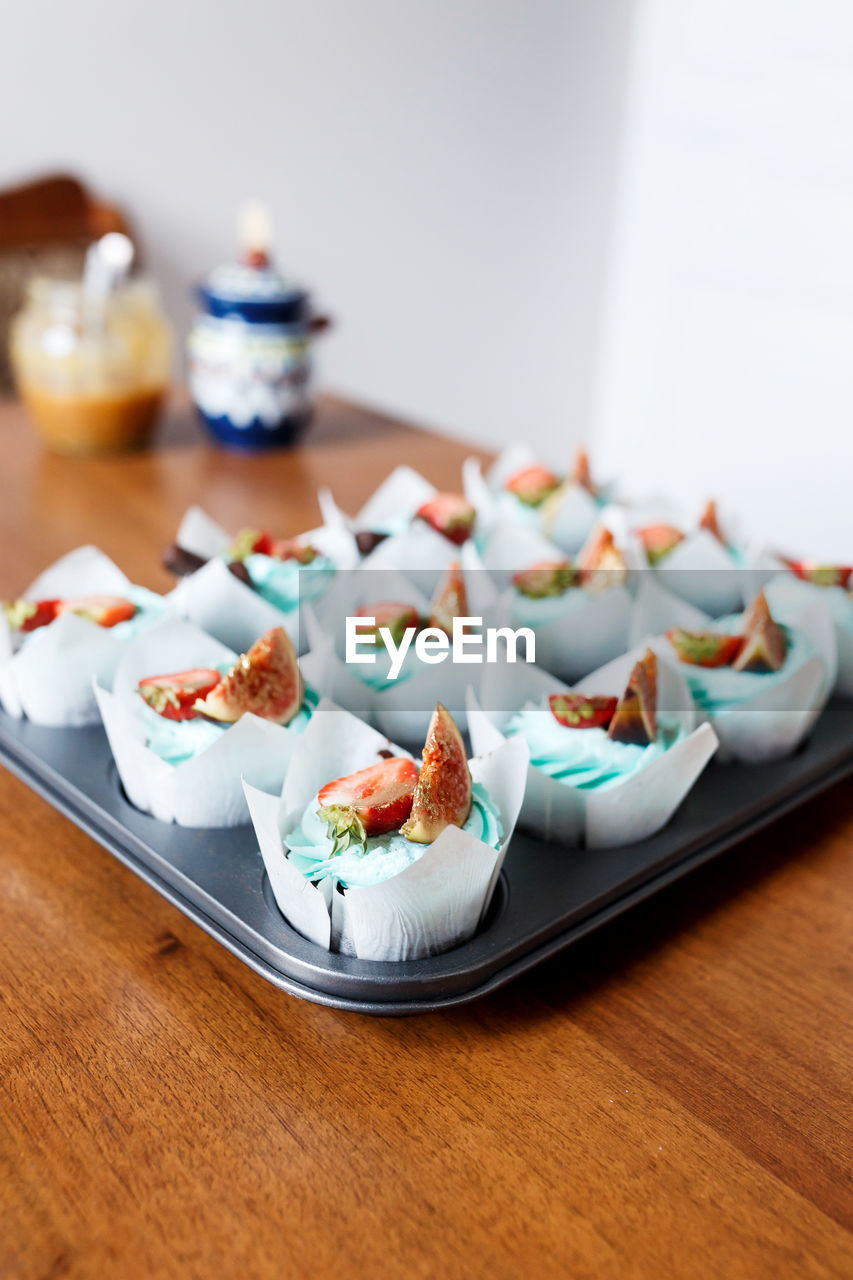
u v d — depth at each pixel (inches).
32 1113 21.1
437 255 67.2
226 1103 21.5
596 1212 19.6
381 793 24.3
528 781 27.0
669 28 65.4
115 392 42.4
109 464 43.1
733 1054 23.1
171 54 56.8
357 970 22.7
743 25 62.4
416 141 64.2
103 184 57.4
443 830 22.7
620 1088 22.2
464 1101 21.8
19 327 42.8
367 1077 22.3
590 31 66.4
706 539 33.9
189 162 59.1
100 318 42.1
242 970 25.0
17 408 47.5
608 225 71.9
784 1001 24.6
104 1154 20.3
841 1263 18.9
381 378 68.3
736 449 68.0
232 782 27.2
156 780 27.2
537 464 39.4
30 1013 23.5
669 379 70.2
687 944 26.3
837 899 28.1
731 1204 19.8
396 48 61.9
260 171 60.9
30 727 30.2
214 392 43.6
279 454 44.5
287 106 60.3
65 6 53.9
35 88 54.6
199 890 25.3
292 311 43.3
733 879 28.5
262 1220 19.2
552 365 74.3
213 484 41.9
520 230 69.1
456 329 69.5
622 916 27.2
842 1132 21.4
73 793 28.7
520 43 64.9
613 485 39.4
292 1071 22.3
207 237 60.7
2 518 39.1
